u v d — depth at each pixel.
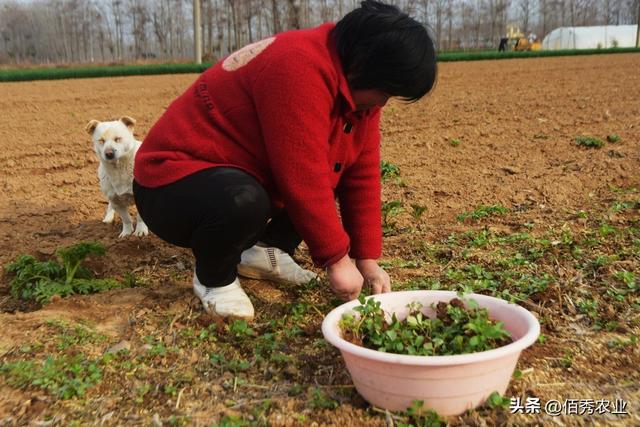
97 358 2.67
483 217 4.73
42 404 2.36
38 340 2.81
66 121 9.55
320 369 2.60
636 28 56.34
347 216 2.98
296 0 47.50
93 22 61.28
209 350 2.77
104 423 2.27
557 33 56.06
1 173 6.53
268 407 2.34
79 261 3.56
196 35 31.66
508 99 11.33
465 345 2.30
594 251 3.81
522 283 3.36
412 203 5.18
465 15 67.25
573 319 3.01
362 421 2.23
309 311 3.15
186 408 2.36
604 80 14.54
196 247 2.81
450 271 3.59
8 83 17.16
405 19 2.32
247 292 3.36
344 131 2.64
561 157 6.53
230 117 2.63
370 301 2.45
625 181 5.57
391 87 2.36
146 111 10.41
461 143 7.50
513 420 2.20
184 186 2.66
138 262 4.06
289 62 2.41
